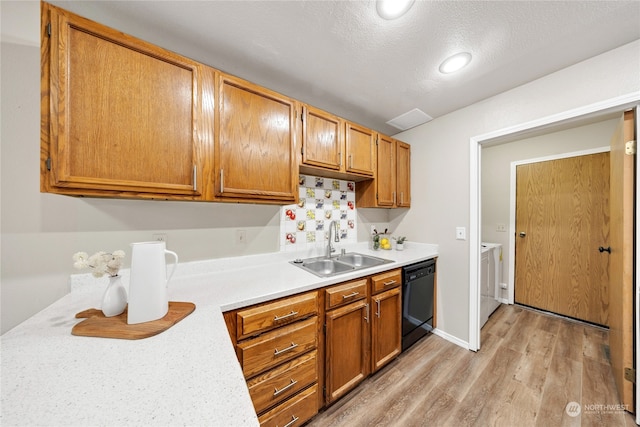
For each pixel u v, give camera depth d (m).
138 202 1.31
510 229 2.92
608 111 1.34
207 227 1.52
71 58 0.88
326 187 2.16
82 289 1.16
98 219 1.21
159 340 0.72
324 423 1.27
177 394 0.50
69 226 1.15
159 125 1.06
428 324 2.10
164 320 0.83
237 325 1.04
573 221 2.50
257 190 1.35
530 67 1.46
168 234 1.39
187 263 1.44
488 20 1.11
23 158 1.06
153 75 1.05
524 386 1.51
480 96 1.81
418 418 1.29
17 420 0.44
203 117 1.17
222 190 1.21
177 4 1.01
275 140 1.43
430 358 1.82
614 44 1.26
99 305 1.00
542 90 1.55
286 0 1.00
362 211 2.45
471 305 1.93
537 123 1.57
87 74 0.91
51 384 0.53
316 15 1.08
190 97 1.13
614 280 1.56
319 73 1.52
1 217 1.04
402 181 2.36
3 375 0.56
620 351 1.39
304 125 1.58
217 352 0.67
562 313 2.55
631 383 1.29
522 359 1.79
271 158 1.41
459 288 2.02
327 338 1.35
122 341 0.72
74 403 0.48
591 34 1.19
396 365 1.74
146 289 0.82
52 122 0.85
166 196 1.07
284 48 1.30
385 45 1.27
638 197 1.25
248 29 1.16
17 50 1.04
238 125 1.28
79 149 0.90
